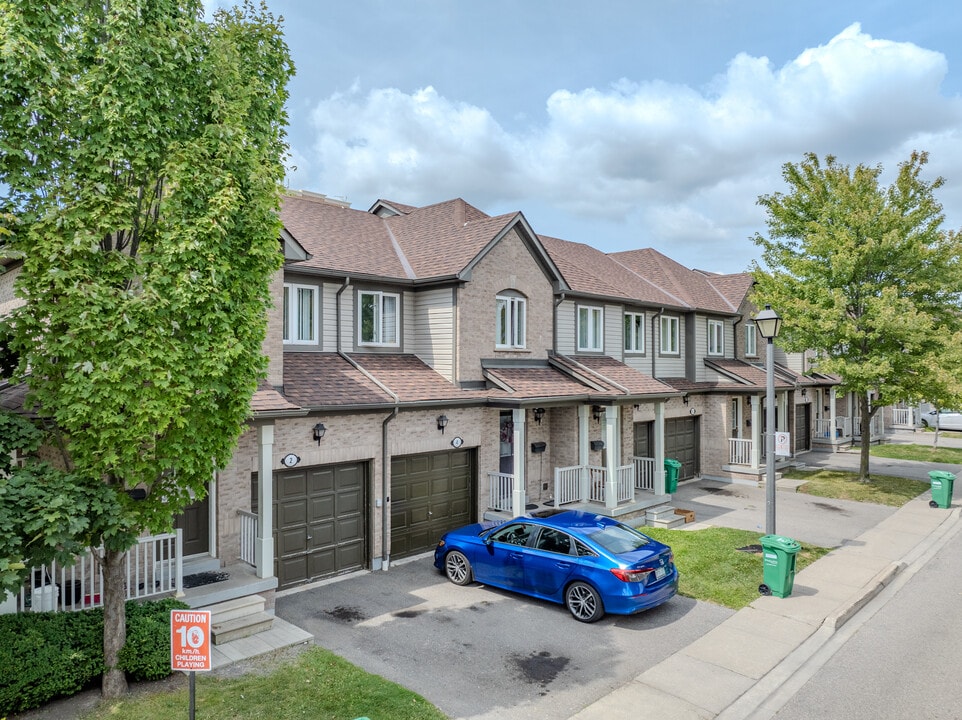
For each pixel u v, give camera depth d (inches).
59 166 269.0
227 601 391.2
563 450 724.0
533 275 701.3
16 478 250.5
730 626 401.4
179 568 378.0
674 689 321.1
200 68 291.6
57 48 260.8
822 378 1221.7
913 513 722.8
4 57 244.8
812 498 814.5
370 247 674.8
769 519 504.7
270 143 325.7
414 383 582.9
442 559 503.2
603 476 687.7
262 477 421.7
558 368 709.3
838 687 325.1
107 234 282.5
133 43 267.6
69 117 265.0
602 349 820.0
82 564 364.8
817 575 499.8
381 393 538.6
